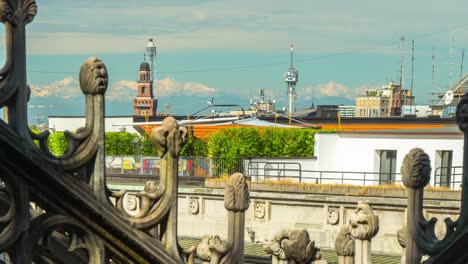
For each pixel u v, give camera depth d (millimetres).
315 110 141875
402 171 9266
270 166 59688
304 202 46250
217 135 65562
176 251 8867
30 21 7910
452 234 8906
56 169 7969
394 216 43250
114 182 57438
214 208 48375
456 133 53875
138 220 8578
